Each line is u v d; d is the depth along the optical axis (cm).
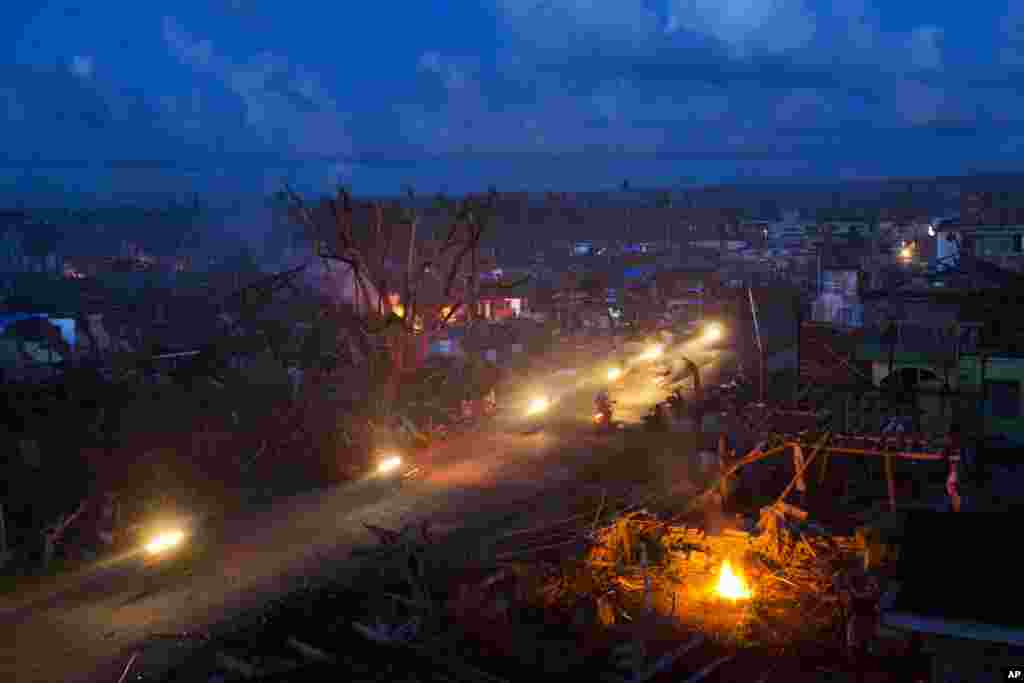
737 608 1838
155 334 4606
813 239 11562
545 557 2167
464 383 4106
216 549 2294
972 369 3167
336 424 3183
